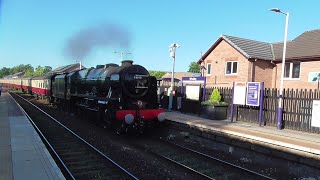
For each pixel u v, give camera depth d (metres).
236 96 16.16
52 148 11.62
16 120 17.64
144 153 11.71
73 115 22.61
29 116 21.61
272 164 10.69
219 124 14.44
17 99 40.34
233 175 9.36
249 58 22.95
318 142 10.71
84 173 9.04
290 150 10.15
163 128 16.39
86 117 19.45
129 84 14.66
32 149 10.26
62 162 9.77
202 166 10.22
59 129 16.33
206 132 13.54
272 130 13.47
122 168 9.37
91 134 15.09
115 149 12.13
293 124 14.02
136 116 14.45
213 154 12.10
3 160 8.88
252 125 14.98
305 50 22.06
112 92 15.02
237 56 24.20
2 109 24.05
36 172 7.79
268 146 10.87
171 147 12.83
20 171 7.85
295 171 9.93
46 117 21.31
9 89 78.19
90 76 18.84
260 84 15.09
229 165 10.25
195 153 11.86
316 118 12.98
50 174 7.64
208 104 16.92
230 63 24.97
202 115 17.88
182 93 20.92
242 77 23.73
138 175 9.09
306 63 21.39
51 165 8.41
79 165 9.88
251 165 10.70
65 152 11.44
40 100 39.81
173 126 15.70
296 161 9.97
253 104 15.28
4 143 11.19
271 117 15.02
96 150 11.52
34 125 16.75
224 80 25.27
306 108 13.53
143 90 15.03
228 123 15.25
